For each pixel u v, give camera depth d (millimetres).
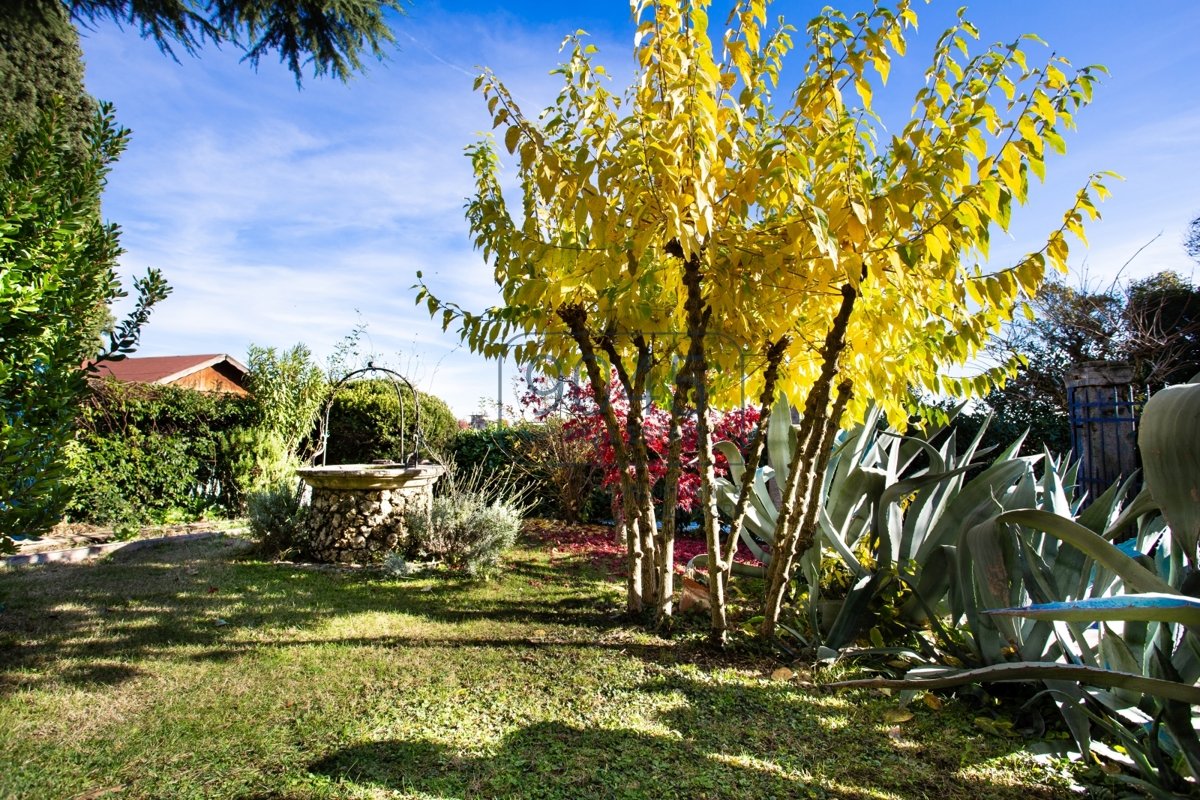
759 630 3527
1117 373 5309
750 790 1948
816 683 2807
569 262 2887
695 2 2615
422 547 5340
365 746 2184
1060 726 2385
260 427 8758
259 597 4230
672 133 2615
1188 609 1279
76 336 3521
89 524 7109
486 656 3092
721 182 2775
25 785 1915
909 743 2273
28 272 3299
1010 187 2387
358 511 5551
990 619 2689
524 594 4371
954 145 2359
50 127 3510
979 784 1996
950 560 3057
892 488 3373
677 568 5168
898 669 2941
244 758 2098
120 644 3238
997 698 2566
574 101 2771
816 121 2779
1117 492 2746
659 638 3402
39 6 4992
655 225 2609
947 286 2961
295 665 2959
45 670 2863
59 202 3463
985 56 2475
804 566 3775
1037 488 3361
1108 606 1295
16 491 3170
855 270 2350
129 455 7391
